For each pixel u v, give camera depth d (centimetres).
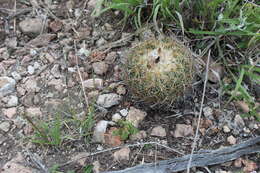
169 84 55
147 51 56
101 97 64
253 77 62
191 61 57
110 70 67
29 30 72
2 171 57
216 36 66
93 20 73
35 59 69
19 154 59
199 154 57
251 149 58
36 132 59
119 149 59
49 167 57
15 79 67
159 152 59
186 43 67
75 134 60
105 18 73
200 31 65
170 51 55
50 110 63
